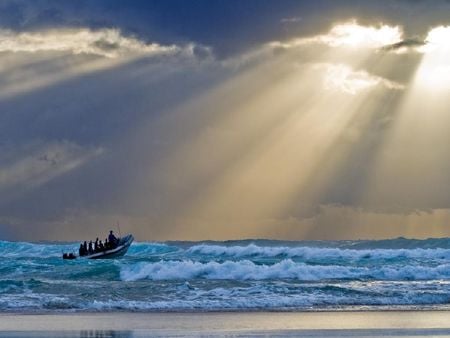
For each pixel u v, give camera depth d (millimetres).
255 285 81500
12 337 50344
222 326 56188
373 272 96250
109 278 95875
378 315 63906
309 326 56562
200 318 60875
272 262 133750
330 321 59656
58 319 59812
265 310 66562
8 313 63594
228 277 95000
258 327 55781
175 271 95375
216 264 96812
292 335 51938
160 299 71875
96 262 123938
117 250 154750
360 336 51906
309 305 69938
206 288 78938
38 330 53531
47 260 138375
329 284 84125
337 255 149375
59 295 73438
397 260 136125
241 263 99812
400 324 58156
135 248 182875
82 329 54094
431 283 87188
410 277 96438
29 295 73250
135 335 51250
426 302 73062
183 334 51875
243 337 50656
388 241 190625
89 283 83125
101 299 71312
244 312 65188
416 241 186750
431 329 55469
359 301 72375
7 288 77938
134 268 99125
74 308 66812
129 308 67000
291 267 95438
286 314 64062
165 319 60156
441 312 66250
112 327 55281
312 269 95500
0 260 138125
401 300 73438
